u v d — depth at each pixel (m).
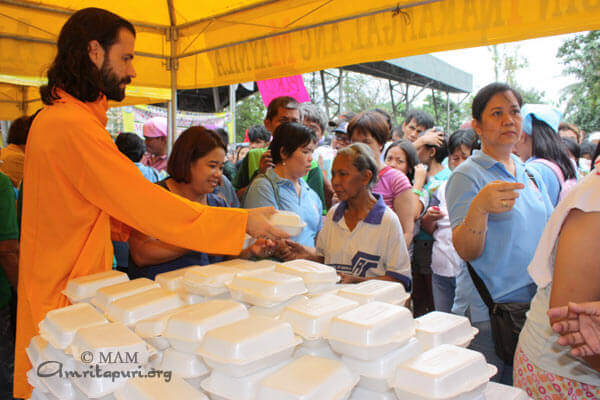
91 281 1.47
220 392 0.94
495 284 1.93
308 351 1.07
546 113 2.58
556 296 1.13
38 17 3.35
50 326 1.22
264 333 0.97
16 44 3.29
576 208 1.11
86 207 1.60
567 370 1.28
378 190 2.91
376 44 2.68
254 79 3.50
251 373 0.94
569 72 15.12
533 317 1.39
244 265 1.46
